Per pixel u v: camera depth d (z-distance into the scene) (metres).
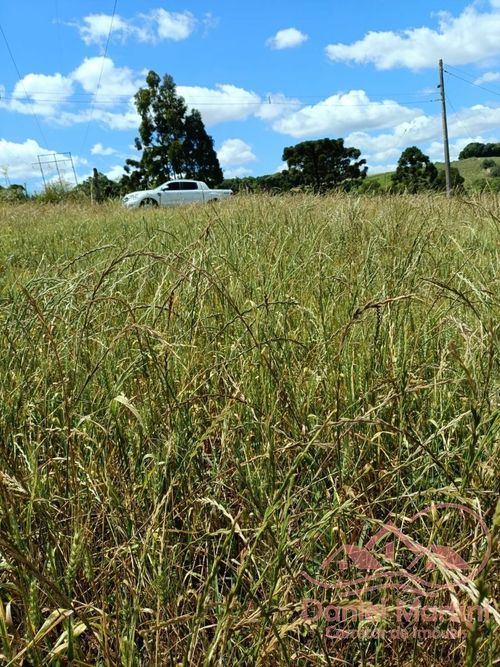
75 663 1.40
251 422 2.16
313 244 4.52
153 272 3.93
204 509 2.02
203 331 2.76
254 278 3.74
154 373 2.33
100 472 2.03
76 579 1.80
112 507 1.89
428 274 3.55
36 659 1.31
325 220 6.09
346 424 2.09
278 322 2.95
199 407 2.35
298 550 1.66
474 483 1.86
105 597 1.71
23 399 2.36
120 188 46.50
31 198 22.78
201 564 1.86
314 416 2.18
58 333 2.78
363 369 2.52
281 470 2.08
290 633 1.74
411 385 2.34
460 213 6.25
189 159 47.16
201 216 8.70
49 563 1.70
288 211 7.04
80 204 18.48
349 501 1.59
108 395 2.39
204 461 2.35
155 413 2.24
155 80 45.78
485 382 1.87
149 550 1.72
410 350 2.59
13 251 7.07
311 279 3.69
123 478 2.05
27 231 9.94
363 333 2.71
